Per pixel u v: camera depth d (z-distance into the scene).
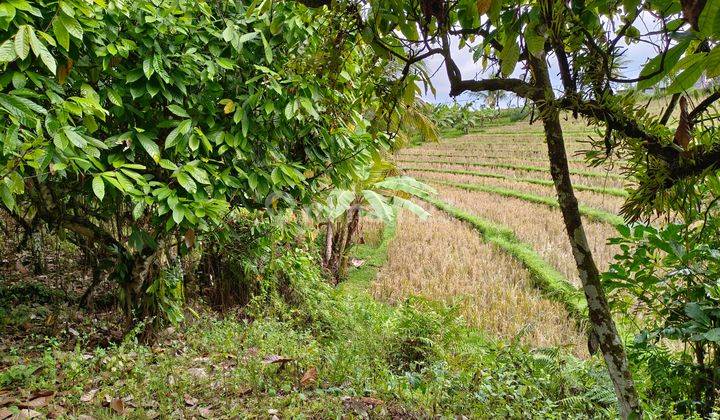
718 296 2.87
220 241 5.00
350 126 4.50
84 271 5.72
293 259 6.73
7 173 2.60
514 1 1.11
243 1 4.14
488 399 3.51
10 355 3.56
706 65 0.79
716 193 1.41
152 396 3.25
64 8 2.50
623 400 1.31
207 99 3.78
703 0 0.65
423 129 7.81
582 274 1.33
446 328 5.05
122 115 3.62
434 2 1.21
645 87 0.95
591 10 1.12
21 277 5.41
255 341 4.61
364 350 4.84
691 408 3.11
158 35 3.45
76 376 3.31
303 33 3.37
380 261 11.59
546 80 1.16
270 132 4.11
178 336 4.52
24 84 2.75
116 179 3.50
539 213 17.27
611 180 21.73
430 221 15.66
